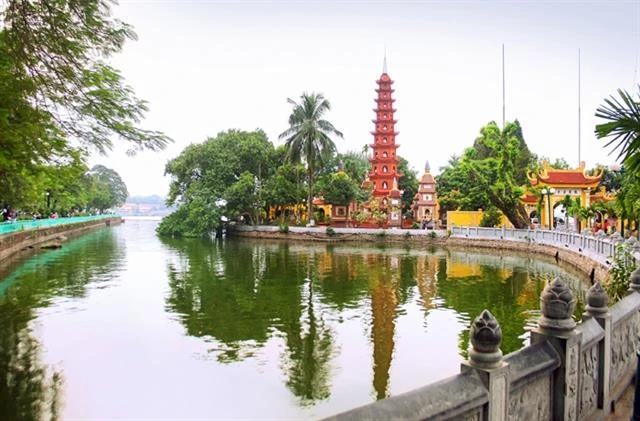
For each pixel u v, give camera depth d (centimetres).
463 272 2836
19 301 1931
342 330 1548
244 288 2297
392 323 1642
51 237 4884
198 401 998
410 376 1148
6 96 890
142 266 3050
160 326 1574
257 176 5828
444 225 5381
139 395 1023
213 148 5816
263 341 1420
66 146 1046
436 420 281
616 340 527
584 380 441
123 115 1027
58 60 921
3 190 1745
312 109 4984
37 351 1304
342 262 3338
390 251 4122
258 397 1020
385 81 5872
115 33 954
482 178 4347
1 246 3228
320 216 5800
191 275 2692
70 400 996
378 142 5847
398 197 5547
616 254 1575
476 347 332
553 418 400
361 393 1048
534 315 1745
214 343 1394
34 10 862
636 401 407
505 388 334
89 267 2975
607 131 539
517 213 4384
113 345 1363
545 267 3027
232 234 5962
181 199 6003
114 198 11500
